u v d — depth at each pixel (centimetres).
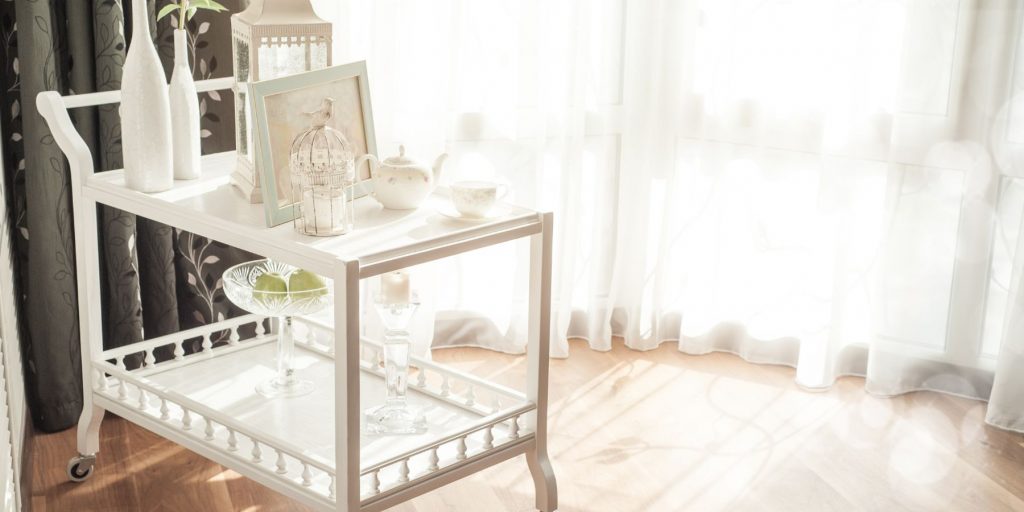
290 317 223
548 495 217
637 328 318
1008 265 285
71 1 240
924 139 280
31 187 240
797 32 290
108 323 266
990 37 271
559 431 267
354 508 181
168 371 232
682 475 247
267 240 183
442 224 194
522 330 312
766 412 282
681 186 312
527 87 296
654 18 295
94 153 253
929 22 273
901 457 259
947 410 286
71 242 249
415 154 292
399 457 187
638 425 271
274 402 218
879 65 286
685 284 320
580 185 302
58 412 257
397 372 209
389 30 279
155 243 260
